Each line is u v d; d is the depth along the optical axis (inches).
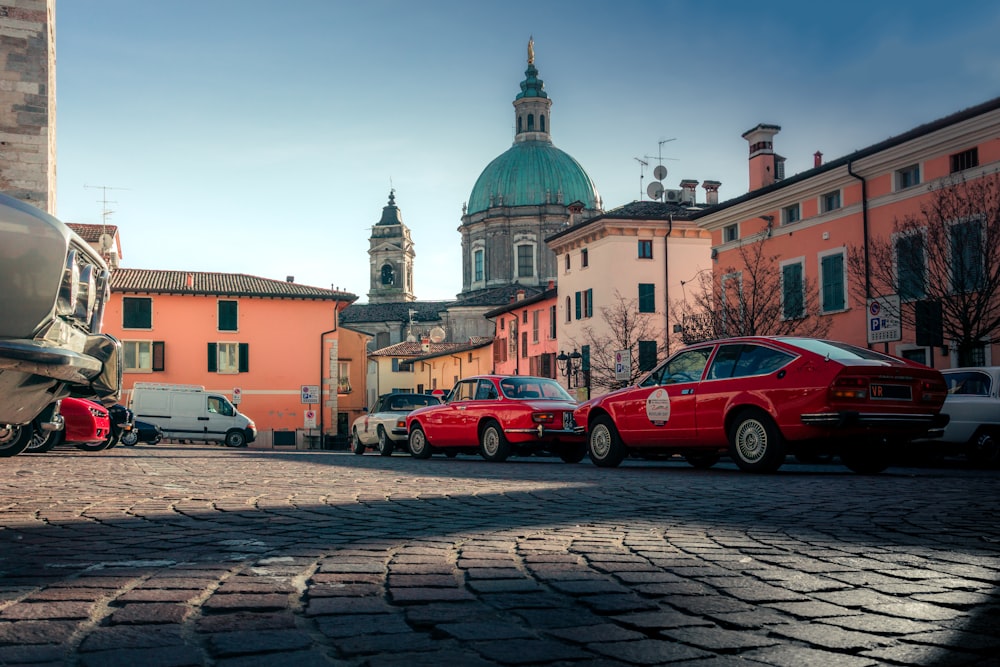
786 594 140.7
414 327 4165.8
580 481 397.1
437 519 242.8
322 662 102.6
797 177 1237.1
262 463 598.2
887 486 353.1
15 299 249.9
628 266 1943.9
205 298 2068.2
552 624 121.2
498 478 422.9
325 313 2142.0
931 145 1030.4
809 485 361.1
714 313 1268.5
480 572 158.6
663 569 162.9
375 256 5019.7
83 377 292.4
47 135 868.6
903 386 421.1
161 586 145.3
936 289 881.5
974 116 963.3
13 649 107.2
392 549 186.4
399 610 129.6
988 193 903.1
